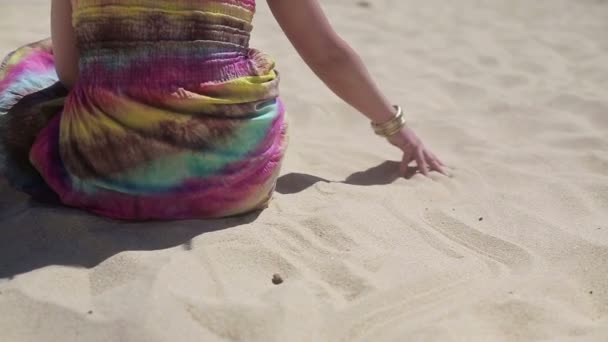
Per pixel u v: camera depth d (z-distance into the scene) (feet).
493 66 13.60
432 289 5.51
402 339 4.84
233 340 4.82
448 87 12.13
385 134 7.88
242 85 5.99
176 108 5.82
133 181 6.00
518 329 5.08
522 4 19.16
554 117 10.43
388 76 12.58
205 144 5.95
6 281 5.39
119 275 5.38
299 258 5.88
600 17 17.78
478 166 8.46
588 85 12.27
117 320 4.84
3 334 4.84
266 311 4.99
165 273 5.32
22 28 12.53
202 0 5.76
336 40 7.07
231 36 6.03
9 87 6.62
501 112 10.84
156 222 6.22
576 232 6.57
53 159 6.32
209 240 5.84
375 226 6.51
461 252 6.22
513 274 5.89
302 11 6.81
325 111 10.44
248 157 6.16
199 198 6.15
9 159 6.59
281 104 6.61
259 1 17.47
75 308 5.01
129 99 5.80
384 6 18.33
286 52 13.29
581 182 7.82
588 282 5.77
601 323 5.20
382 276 5.63
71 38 6.34
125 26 5.73
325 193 7.22
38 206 6.50
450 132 9.80
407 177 8.04
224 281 5.45
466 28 16.48
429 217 6.85
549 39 15.60
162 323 4.80
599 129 10.06
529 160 8.79
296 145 9.05
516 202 7.37
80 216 6.20
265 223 6.37
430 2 19.20
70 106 6.12
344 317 5.10
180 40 5.78
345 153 8.86
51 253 5.76
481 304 5.31
